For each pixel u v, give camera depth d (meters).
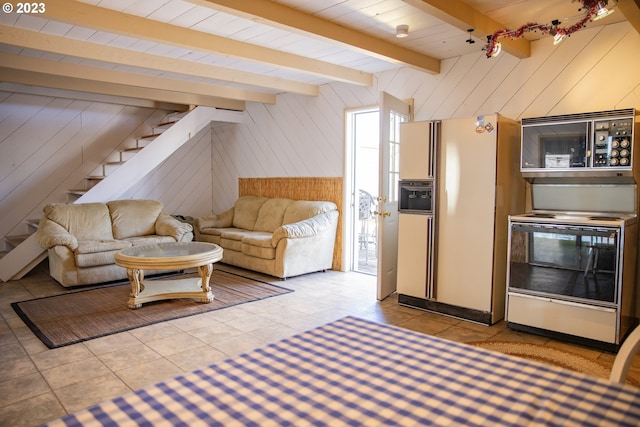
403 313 3.91
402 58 4.05
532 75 3.84
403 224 4.08
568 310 3.15
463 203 3.69
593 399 0.91
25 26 3.65
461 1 2.99
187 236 5.74
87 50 4.07
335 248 5.74
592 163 3.12
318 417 0.85
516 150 3.81
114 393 2.43
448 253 3.80
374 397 0.93
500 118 3.50
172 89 5.55
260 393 0.94
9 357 2.91
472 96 4.25
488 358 1.13
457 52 4.21
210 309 3.97
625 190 3.23
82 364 2.81
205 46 3.77
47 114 6.16
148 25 3.45
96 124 6.60
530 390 0.95
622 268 2.92
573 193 3.48
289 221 5.79
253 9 2.93
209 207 8.03
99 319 3.68
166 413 0.86
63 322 3.60
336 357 1.14
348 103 5.49
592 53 3.51
